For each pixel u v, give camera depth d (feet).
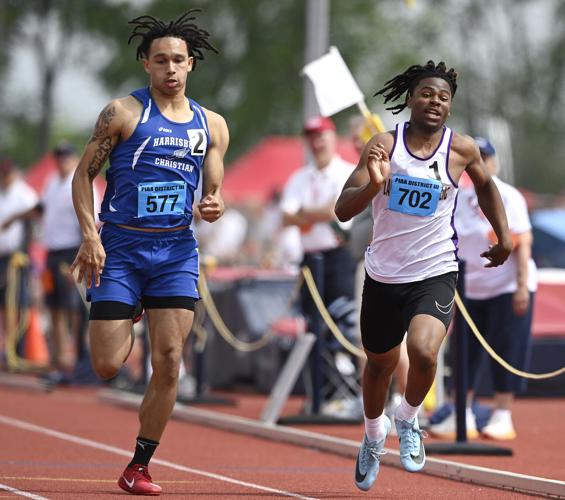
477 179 67.87
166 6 391.86
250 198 249.96
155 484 70.23
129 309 68.03
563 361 132.26
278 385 103.09
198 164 68.95
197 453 89.15
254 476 77.97
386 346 68.13
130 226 68.08
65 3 404.98
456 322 86.94
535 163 501.97
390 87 67.26
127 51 395.55
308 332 106.63
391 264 66.85
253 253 226.99
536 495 71.36
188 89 394.93
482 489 73.87
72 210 140.36
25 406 120.26
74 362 156.25
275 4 393.29
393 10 414.21
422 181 65.92
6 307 157.58
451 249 67.10
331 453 90.17
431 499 69.77
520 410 123.13
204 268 123.13
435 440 95.04
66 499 66.80
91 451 88.58
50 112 427.33
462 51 498.69
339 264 108.88
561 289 136.56
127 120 67.46
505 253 69.41
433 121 65.72
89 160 67.56
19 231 158.61
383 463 84.48
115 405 123.34
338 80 99.86
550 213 175.63
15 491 69.31
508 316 97.30
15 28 407.85
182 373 132.46
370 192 63.52
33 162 472.85
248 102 387.14
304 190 109.40
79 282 67.36
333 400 114.83
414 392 65.98
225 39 394.32
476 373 99.91
